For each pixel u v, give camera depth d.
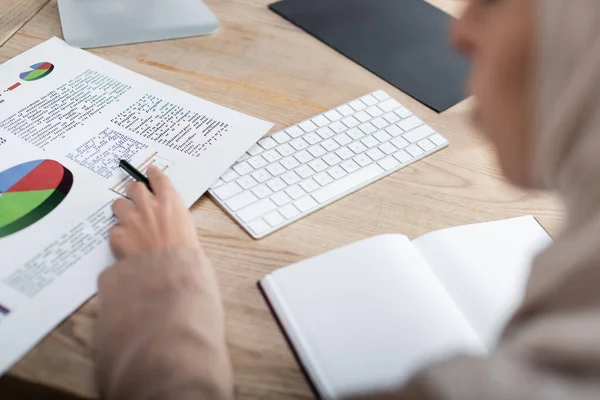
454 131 0.70
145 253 0.49
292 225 0.57
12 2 0.82
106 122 0.66
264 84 0.74
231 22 0.84
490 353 0.34
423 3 0.90
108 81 0.71
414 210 0.60
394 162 0.65
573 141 0.35
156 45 0.78
